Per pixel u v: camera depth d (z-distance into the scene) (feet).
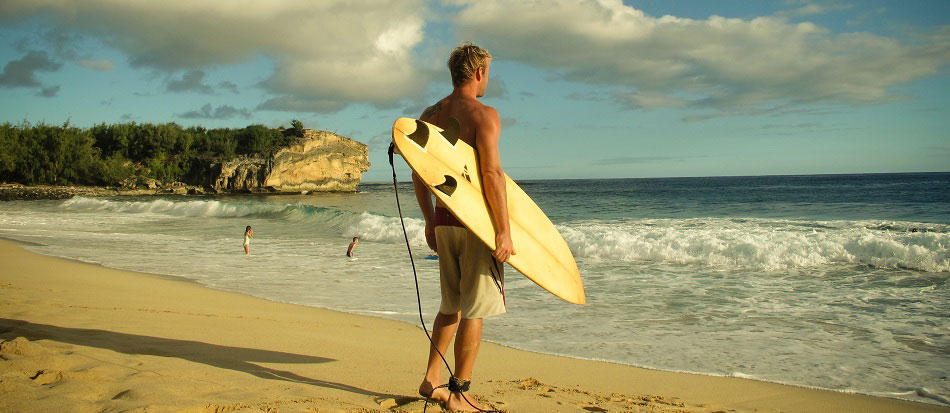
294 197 232.53
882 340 17.84
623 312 22.29
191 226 73.05
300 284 29.96
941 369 14.87
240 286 29.27
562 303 23.99
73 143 263.70
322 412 8.66
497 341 18.10
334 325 19.74
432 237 9.81
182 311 20.56
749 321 20.63
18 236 57.06
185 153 288.71
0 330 13.73
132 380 9.61
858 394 13.01
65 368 10.03
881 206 94.53
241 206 92.99
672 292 26.50
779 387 13.48
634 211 97.30
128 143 289.12
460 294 9.00
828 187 211.00
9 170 250.57
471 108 8.68
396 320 21.33
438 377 9.59
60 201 150.61
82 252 44.21
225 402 8.71
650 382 13.73
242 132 302.25
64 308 18.25
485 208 8.31
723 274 31.42
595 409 10.48
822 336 18.42
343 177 296.51
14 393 8.48
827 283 28.19
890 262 32.35
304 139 291.99
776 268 32.99
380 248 48.06
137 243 51.78
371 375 12.16
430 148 7.97
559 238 9.96
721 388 13.37
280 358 13.25
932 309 22.12
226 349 13.74
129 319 17.22
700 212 91.66
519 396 11.19
